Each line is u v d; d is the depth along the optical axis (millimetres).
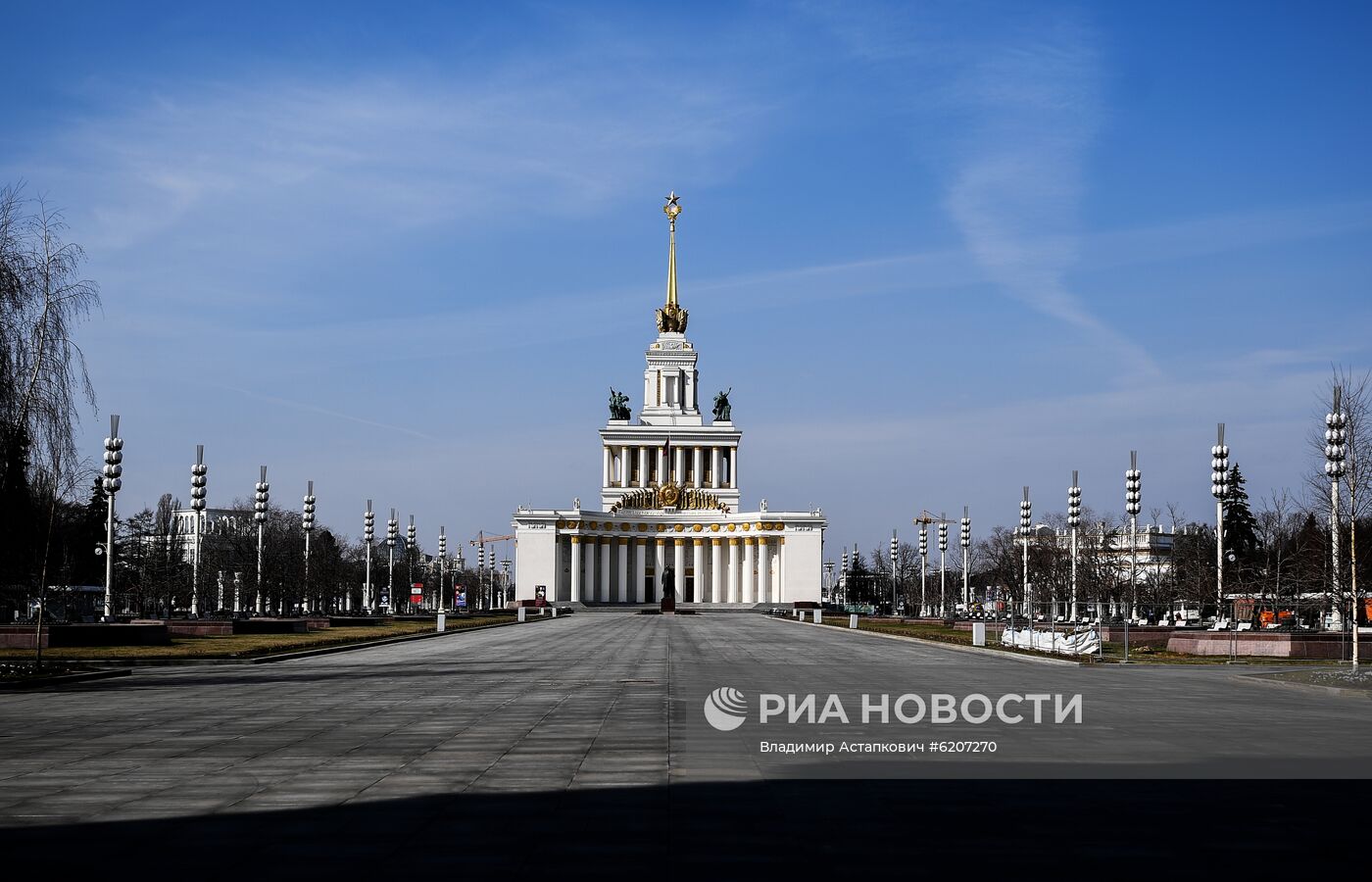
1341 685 45500
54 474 48375
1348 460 74812
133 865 15680
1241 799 20672
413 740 27781
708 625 126562
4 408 45938
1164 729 30984
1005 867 15742
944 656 68125
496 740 27766
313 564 159000
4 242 47000
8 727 30484
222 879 15016
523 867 15594
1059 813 19281
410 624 120750
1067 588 141000
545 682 45750
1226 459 85562
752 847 16812
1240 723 32562
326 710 34625
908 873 15406
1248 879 15203
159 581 141875
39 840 17156
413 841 17062
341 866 15625
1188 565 125312
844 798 20500
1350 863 16047
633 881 14961
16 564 50750
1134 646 79312
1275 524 139625
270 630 94438
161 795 20641
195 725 30859
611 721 31656
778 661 61438
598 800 20188
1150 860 16172
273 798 20344
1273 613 98500
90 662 54656
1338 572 70250
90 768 23531
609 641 87188
